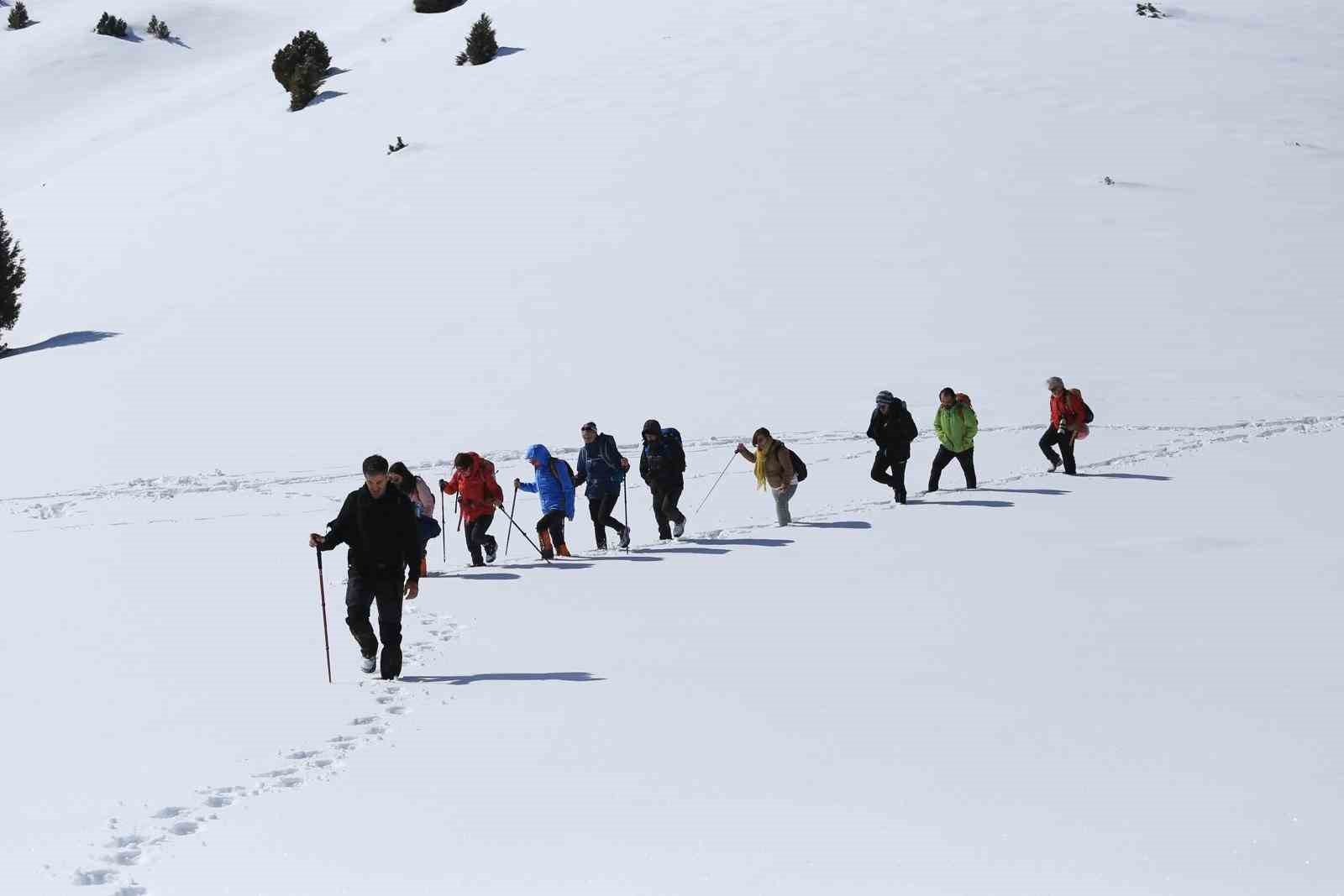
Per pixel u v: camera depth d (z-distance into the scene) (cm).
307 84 13562
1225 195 8950
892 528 3189
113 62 18750
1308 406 5481
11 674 2061
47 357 7475
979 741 1497
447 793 1389
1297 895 1036
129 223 10838
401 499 1975
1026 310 7044
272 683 1952
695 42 12619
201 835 1285
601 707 1717
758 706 1688
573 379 6294
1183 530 2956
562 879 1130
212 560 3312
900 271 7625
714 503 3934
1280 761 1381
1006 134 9994
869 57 11812
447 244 8538
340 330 7288
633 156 9825
